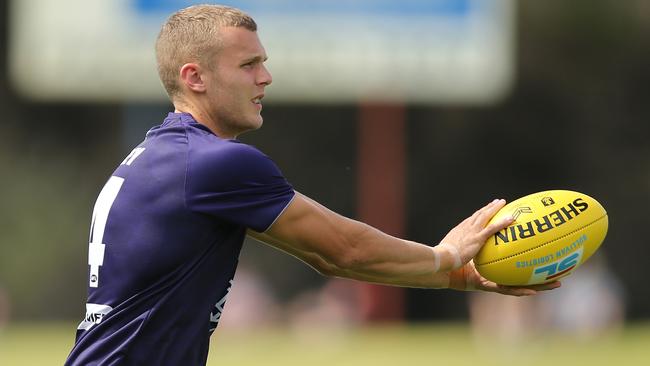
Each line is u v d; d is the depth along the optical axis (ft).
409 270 56.54
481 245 59.21
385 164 280.31
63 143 365.61
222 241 54.13
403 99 244.01
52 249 337.11
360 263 55.31
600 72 369.50
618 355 183.83
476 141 362.53
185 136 54.60
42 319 325.83
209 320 54.34
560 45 369.30
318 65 237.25
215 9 56.34
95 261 54.70
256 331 255.09
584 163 366.63
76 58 239.71
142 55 239.09
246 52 55.83
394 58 235.61
